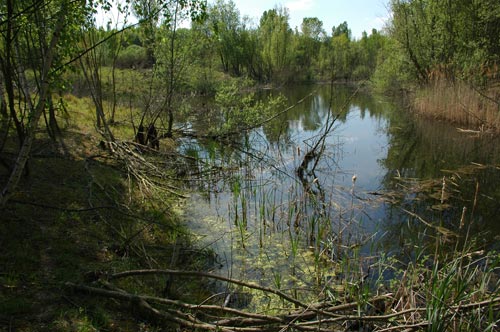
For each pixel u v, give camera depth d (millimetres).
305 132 17469
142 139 11859
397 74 25500
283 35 48219
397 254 6355
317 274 5730
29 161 7383
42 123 11102
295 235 7227
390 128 17984
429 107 19375
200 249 6492
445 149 13570
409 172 11094
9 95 6156
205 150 13570
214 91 24672
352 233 7199
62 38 5883
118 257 5422
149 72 16594
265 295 5320
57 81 5887
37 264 4625
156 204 8047
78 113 13906
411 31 23219
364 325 4496
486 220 7586
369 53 52969
